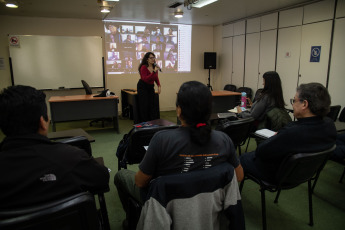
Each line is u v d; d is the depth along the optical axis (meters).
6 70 5.43
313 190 2.39
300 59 4.66
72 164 0.89
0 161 0.80
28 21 5.39
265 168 1.64
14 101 0.84
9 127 0.86
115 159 3.23
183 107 0.99
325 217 1.97
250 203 2.17
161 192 0.91
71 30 5.73
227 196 1.01
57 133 2.14
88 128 4.97
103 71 6.07
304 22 4.49
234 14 5.48
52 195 0.85
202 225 0.98
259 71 5.64
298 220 1.93
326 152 1.44
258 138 2.18
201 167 0.99
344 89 3.96
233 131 2.19
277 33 5.07
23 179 0.81
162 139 0.99
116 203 2.18
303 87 1.44
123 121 5.65
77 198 0.82
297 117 1.49
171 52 6.74
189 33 6.88
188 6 4.68
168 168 1.00
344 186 2.46
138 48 6.38
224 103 4.87
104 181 1.01
